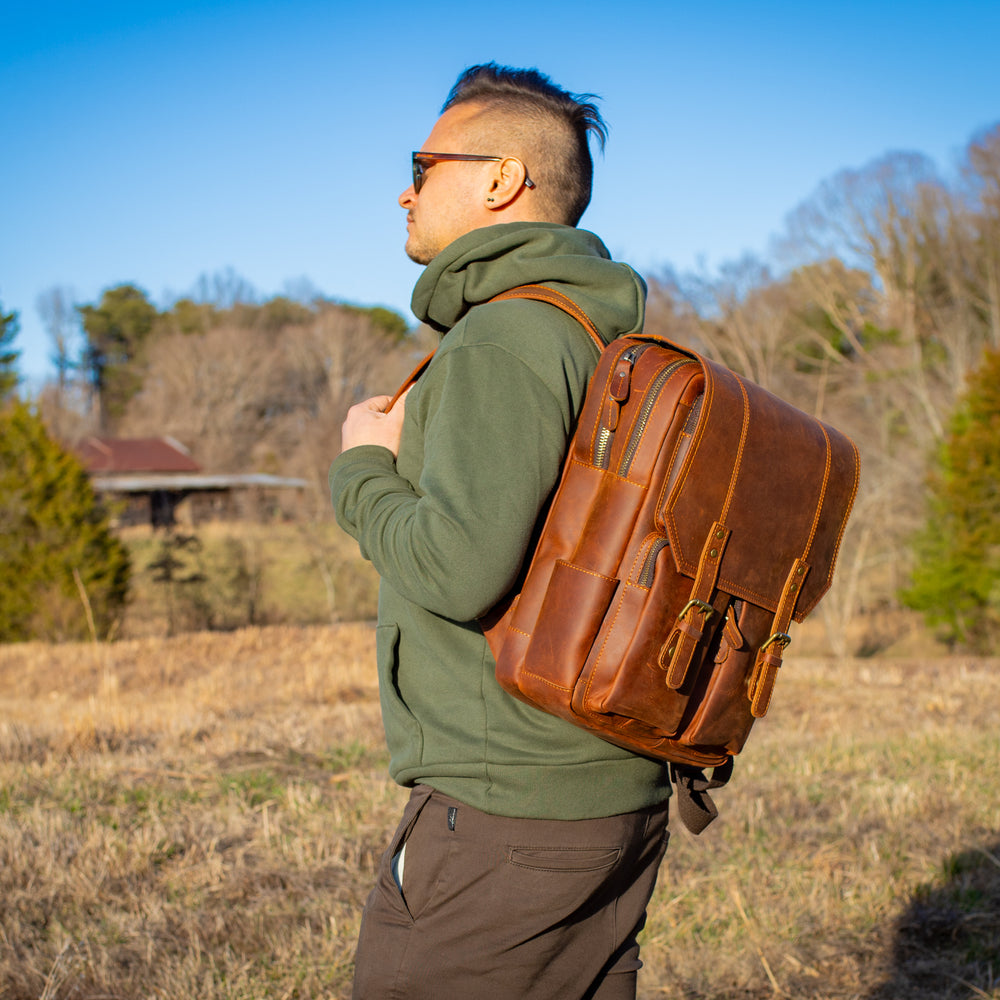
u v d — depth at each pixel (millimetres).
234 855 3986
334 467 1506
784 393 35031
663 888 3646
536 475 1282
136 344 78500
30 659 13758
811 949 3201
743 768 5602
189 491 40844
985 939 3264
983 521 20625
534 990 1422
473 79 1650
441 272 1525
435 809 1417
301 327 68312
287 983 2869
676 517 1281
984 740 6328
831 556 1464
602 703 1270
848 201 39750
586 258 1487
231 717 7797
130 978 2863
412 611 1451
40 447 17953
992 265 36281
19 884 3551
